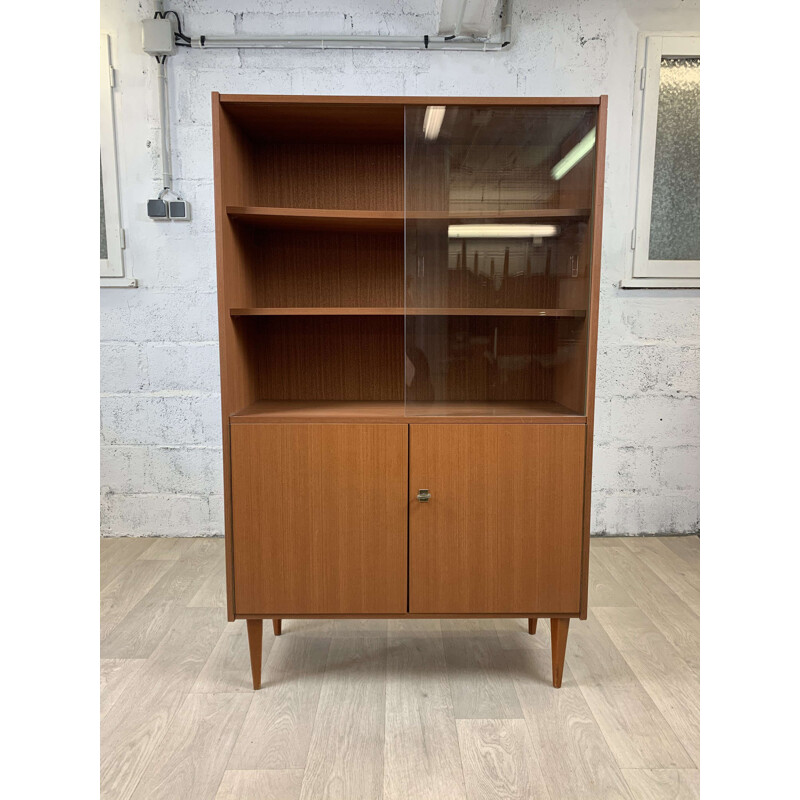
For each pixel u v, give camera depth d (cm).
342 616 179
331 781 145
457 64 265
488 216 170
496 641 210
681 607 231
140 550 282
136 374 285
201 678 187
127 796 140
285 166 214
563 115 166
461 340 173
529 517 175
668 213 277
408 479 174
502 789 142
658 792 142
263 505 175
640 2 262
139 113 267
